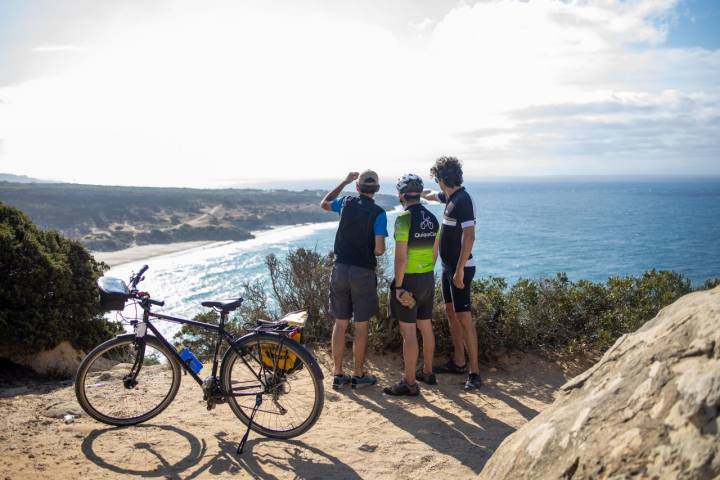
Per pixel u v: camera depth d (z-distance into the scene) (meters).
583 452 2.07
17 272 6.64
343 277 5.26
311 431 4.35
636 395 2.10
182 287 92.56
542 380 5.66
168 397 4.55
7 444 3.99
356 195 5.36
